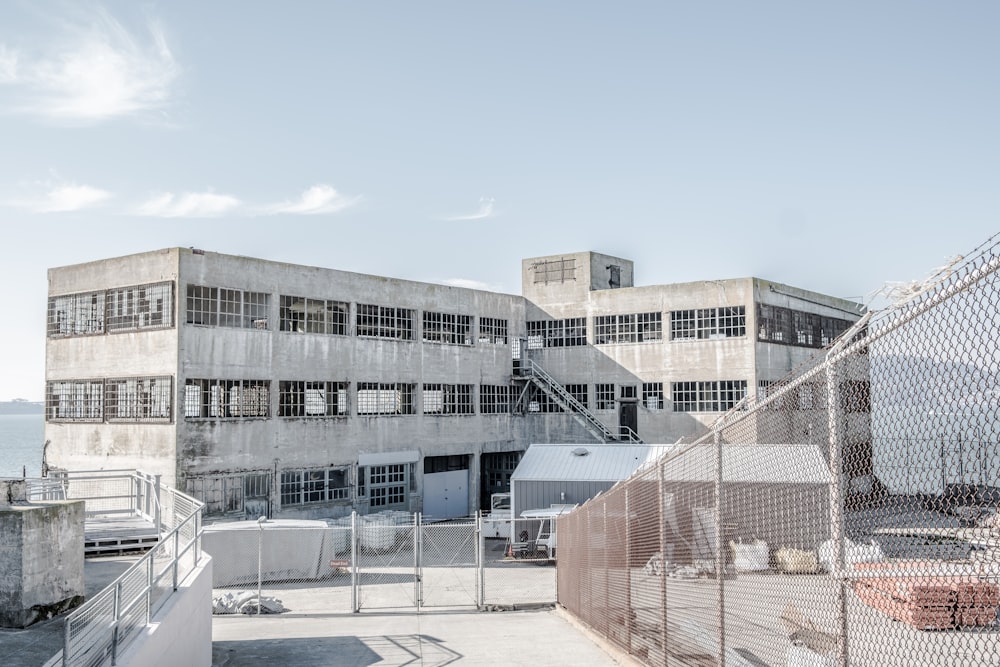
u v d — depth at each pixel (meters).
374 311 40.84
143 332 33.41
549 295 49.28
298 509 36.22
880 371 5.65
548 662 15.04
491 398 47.09
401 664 15.60
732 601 10.96
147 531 18.73
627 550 13.95
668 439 44.62
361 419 39.38
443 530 39.25
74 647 8.13
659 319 45.44
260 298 35.88
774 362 43.66
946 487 5.01
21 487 13.27
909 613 7.37
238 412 34.50
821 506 8.92
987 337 4.40
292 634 19.16
